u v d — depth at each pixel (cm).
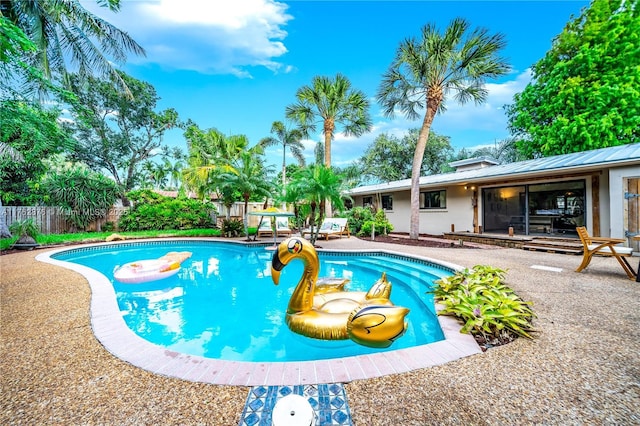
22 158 1160
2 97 904
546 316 337
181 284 640
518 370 227
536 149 1630
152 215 1628
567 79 1409
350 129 1627
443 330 303
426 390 203
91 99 1948
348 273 738
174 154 2623
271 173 1980
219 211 1925
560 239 934
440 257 753
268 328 402
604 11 1401
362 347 321
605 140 1300
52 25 1009
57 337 293
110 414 181
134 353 259
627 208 753
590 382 210
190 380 217
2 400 196
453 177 1315
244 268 805
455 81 1114
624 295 418
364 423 171
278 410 153
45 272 595
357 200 2000
